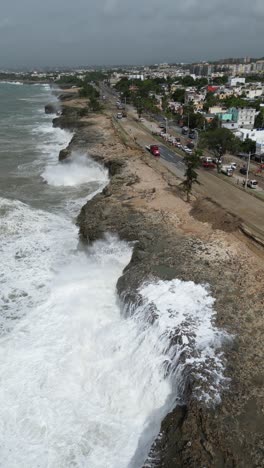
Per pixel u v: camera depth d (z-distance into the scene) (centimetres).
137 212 4597
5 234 4525
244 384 2298
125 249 3925
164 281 3241
